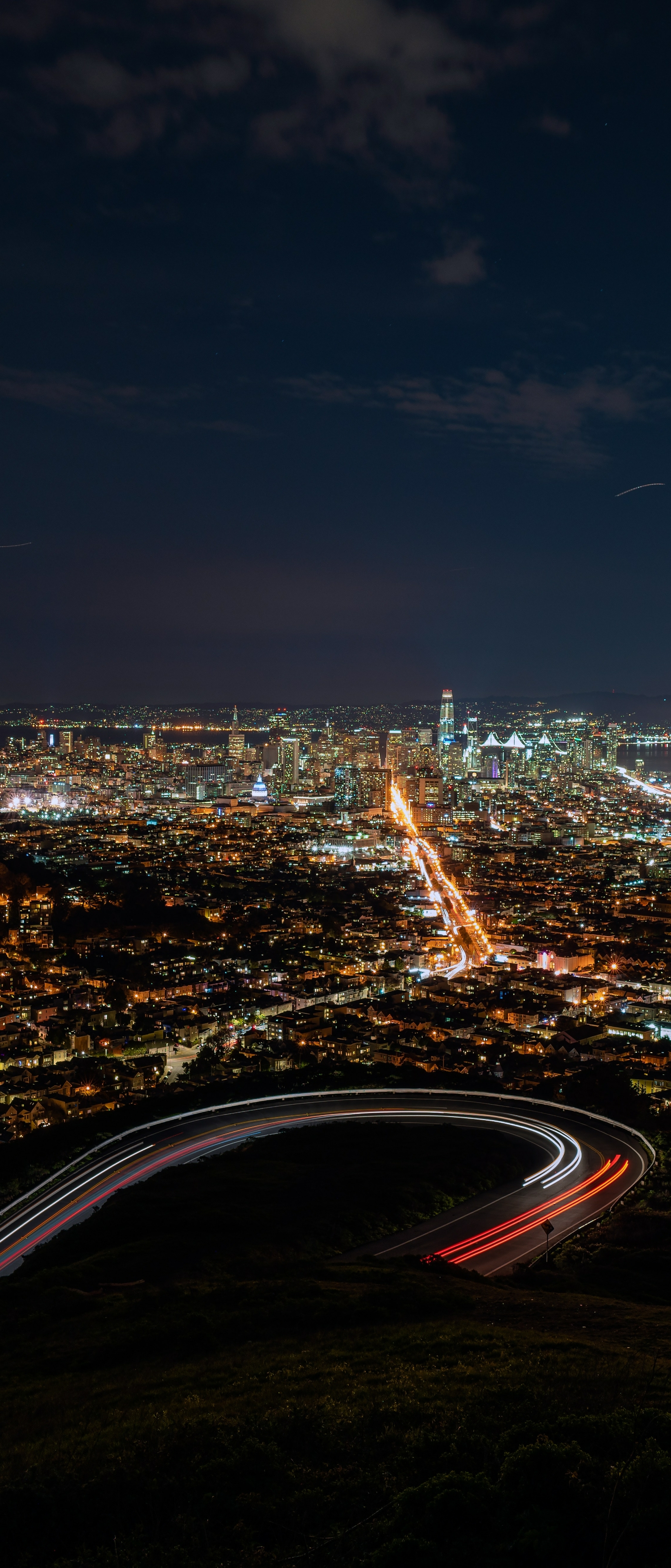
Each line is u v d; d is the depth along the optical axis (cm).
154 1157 17825
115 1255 11819
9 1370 7981
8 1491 4841
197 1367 7262
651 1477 4297
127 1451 5419
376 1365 6919
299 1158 16762
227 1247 11938
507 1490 4378
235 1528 4491
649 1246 11975
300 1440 5469
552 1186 14938
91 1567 4256
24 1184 16825
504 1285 10456
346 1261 11731
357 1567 4112
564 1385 6122
